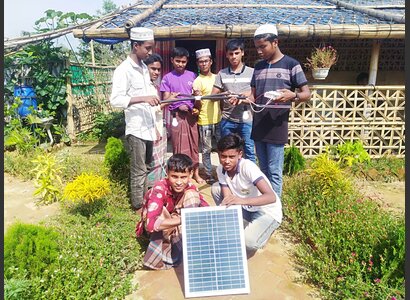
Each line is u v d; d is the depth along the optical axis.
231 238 2.75
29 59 7.06
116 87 3.59
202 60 4.58
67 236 3.12
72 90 8.03
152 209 2.93
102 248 2.94
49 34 7.34
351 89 6.14
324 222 3.49
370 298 2.57
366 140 6.37
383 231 3.06
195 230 2.77
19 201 4.68
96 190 3.73
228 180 3.22
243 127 4.41
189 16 6.92
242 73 4.31
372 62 6.46
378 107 6.21
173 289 2.84
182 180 2.92
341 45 7.55
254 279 2.99
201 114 4.80
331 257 2.95
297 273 3.08
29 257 2.53
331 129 6.29
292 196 4.28
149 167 4.32
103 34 5.86
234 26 5.73
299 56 7.58
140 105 3.73
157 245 3.01
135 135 3.78
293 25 5.80
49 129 7.42
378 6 8.65
